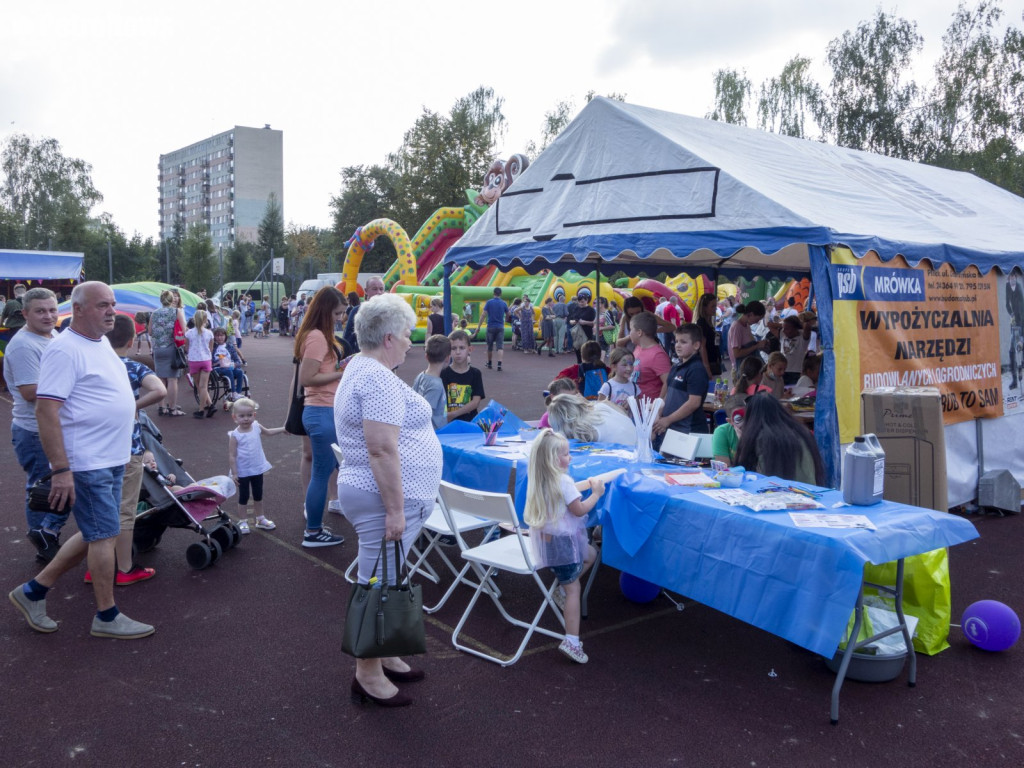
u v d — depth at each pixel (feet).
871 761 10.61
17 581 16.92
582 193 22.20
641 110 21.74
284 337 107.14
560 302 76.48
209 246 190.60
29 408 17.02
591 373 26.13
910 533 11.69
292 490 25.07
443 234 104.17
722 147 21.77
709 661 13.65
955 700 12.30
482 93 175.73
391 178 188.85
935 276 20.97
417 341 80.38
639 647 14.23
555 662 13.58
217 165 418.10
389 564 11.09
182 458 29.58
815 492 13.61
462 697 12.34
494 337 59.52
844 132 116.57
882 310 19.01
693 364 20.35
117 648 13.91
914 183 27.45
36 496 14.14
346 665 13.37
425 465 11.42
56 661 13.37
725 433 17.35
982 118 107.34
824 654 10.96
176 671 13.08
